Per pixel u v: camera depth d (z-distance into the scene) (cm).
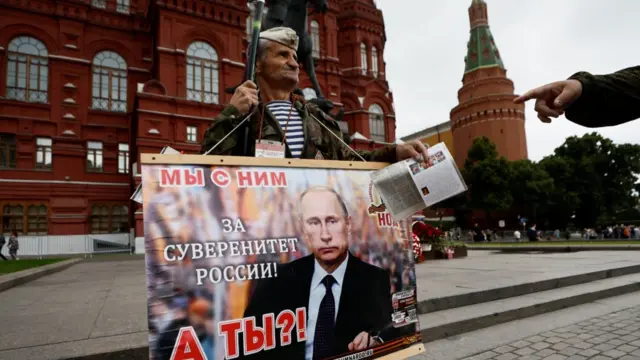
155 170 125
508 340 340
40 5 2114
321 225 144
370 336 144
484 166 3475
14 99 2019
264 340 126
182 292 118
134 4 2409
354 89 2958
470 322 369
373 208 157
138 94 1933
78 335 295
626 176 3997
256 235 132
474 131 5025
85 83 2184
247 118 196
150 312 114
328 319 137
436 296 404
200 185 129
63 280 764
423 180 152
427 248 1030
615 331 364
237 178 135
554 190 3650
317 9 1181
